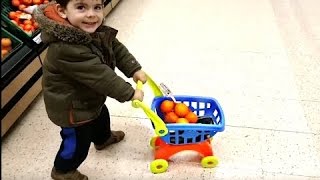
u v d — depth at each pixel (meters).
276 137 1.75
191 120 1.46
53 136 1.77
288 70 2.29
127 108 1.96
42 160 1.63
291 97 2.04
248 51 2.51
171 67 2.32
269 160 1.62
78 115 1.26
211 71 2.28
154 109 1.42
